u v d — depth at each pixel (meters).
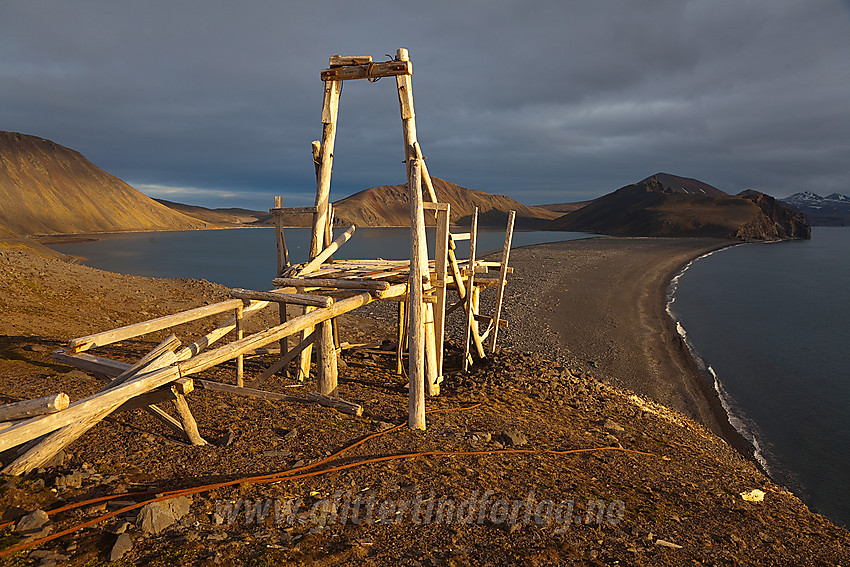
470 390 12.05
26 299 14.28
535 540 4.95
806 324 38.00
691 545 5.58
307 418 7.73
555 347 25.30
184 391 5.70
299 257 101.56
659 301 45.62
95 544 3.79
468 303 13.81
